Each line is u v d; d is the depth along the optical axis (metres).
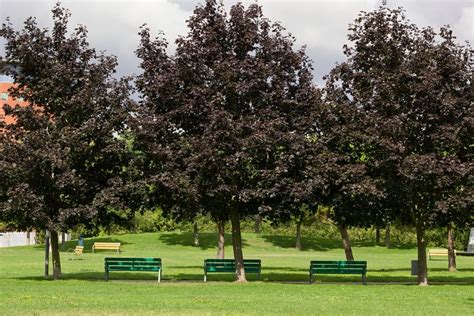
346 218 25.88
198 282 24.36
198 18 24.73
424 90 22.80
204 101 23.31
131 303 16.72
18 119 24.53
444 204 22.36
